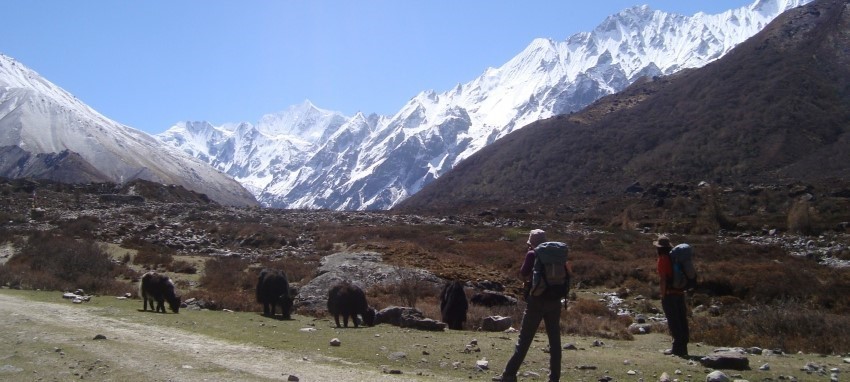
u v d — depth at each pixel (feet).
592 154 417.49
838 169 278.87
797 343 45.65
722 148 339.98
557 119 541.75
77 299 61.77
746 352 42.22
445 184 537.65
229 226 155.02
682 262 40.75
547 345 43.27
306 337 45.37
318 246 131.34
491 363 37.06
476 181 486.79
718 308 73.10
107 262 91.50
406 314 55.16
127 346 38.75
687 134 376.89
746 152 327.06
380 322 56.39
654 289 85.05
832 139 322.14
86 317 50.75
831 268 99.30
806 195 216.74
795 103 357.61
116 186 239.91
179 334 44.55
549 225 197.88
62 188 223.10
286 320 56.59
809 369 35.42
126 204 201.46
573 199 324.60
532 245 33.35
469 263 101.09
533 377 33.83
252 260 112.57
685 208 219.82
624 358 38.52
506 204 332.19
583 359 38.04
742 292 79.56
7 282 73.36
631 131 431.43
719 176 307.78
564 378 33.71
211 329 47.80
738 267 90.79
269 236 139.85
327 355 38.63
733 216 196.34
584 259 116.16
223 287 82.99
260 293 60.03
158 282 57.93
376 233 152.87
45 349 36.88
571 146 446.60
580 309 69.77
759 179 282.77
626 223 193.16
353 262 85.40
